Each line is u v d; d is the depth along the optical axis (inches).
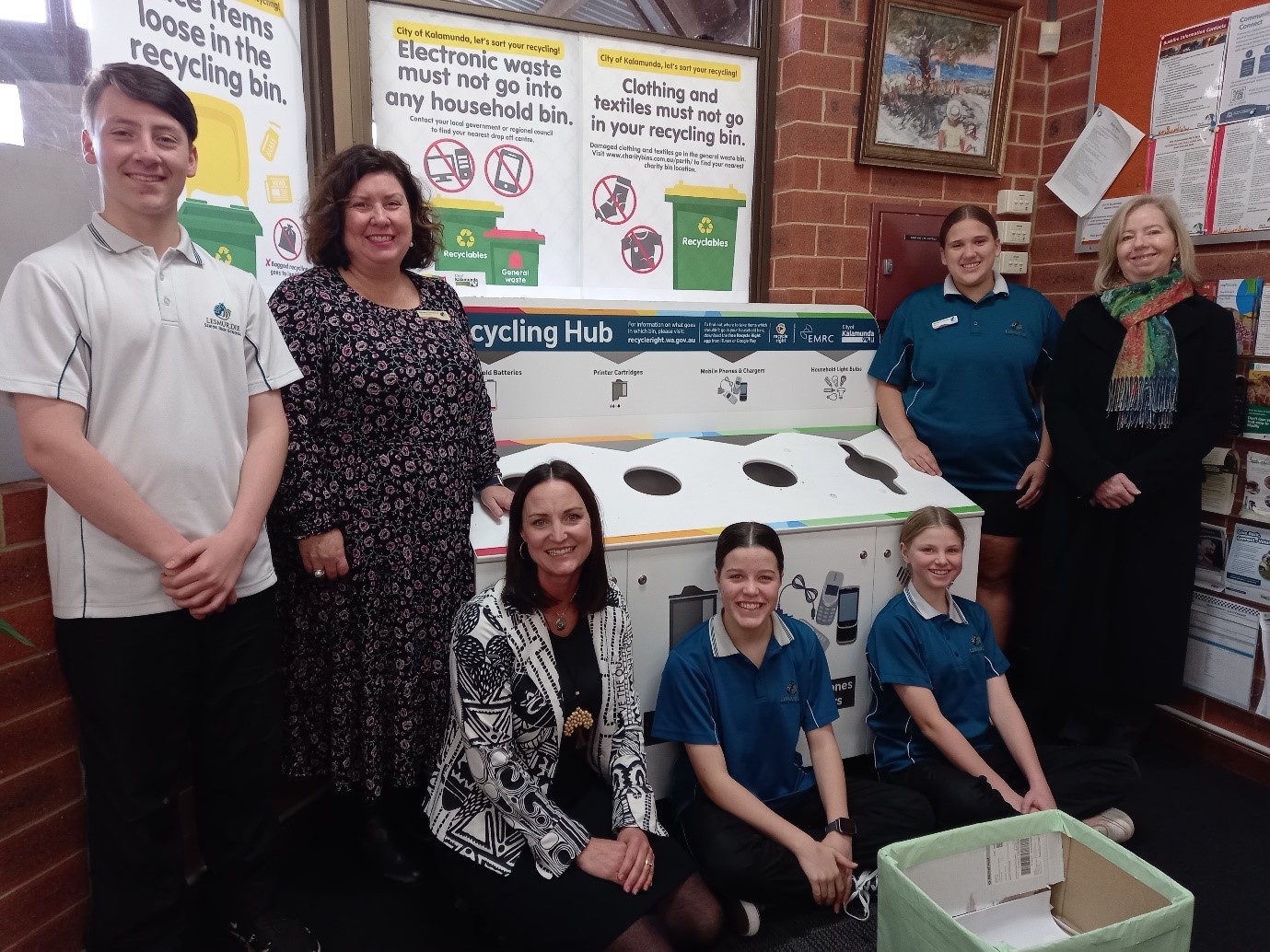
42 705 52.2
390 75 80.3
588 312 80.8
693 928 54.4
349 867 68.8
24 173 53.9
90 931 51.9
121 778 48.7
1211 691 87.8
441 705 62.5
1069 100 101.2
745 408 89.0
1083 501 83.2
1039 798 67.1
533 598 54.6
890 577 76.0
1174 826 75.5
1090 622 83.7
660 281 95.4
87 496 43.9
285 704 61.2
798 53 91.4
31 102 57.1
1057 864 57.0
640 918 51.1
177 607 48.6
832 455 84.4
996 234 86.3
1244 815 77.5
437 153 83.3
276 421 53.8
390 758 62.1
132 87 43.9
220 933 59.4
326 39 75.5
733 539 62.6
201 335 48.1
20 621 50.5
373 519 58.5
